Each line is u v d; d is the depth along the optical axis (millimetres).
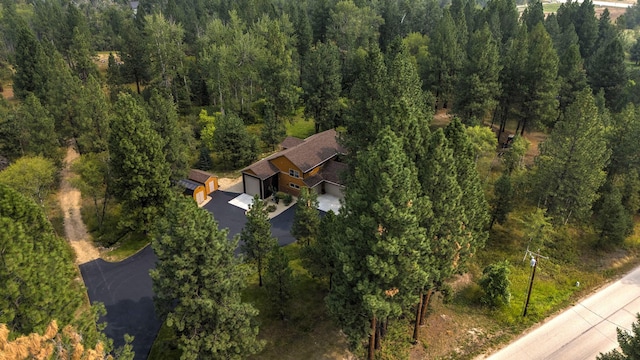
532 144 58969
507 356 28656
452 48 62750
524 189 43844
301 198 34719
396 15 95688
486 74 54188
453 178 24922
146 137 37281
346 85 76625
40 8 106750
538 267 37000
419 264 24344
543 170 40281
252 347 25328
